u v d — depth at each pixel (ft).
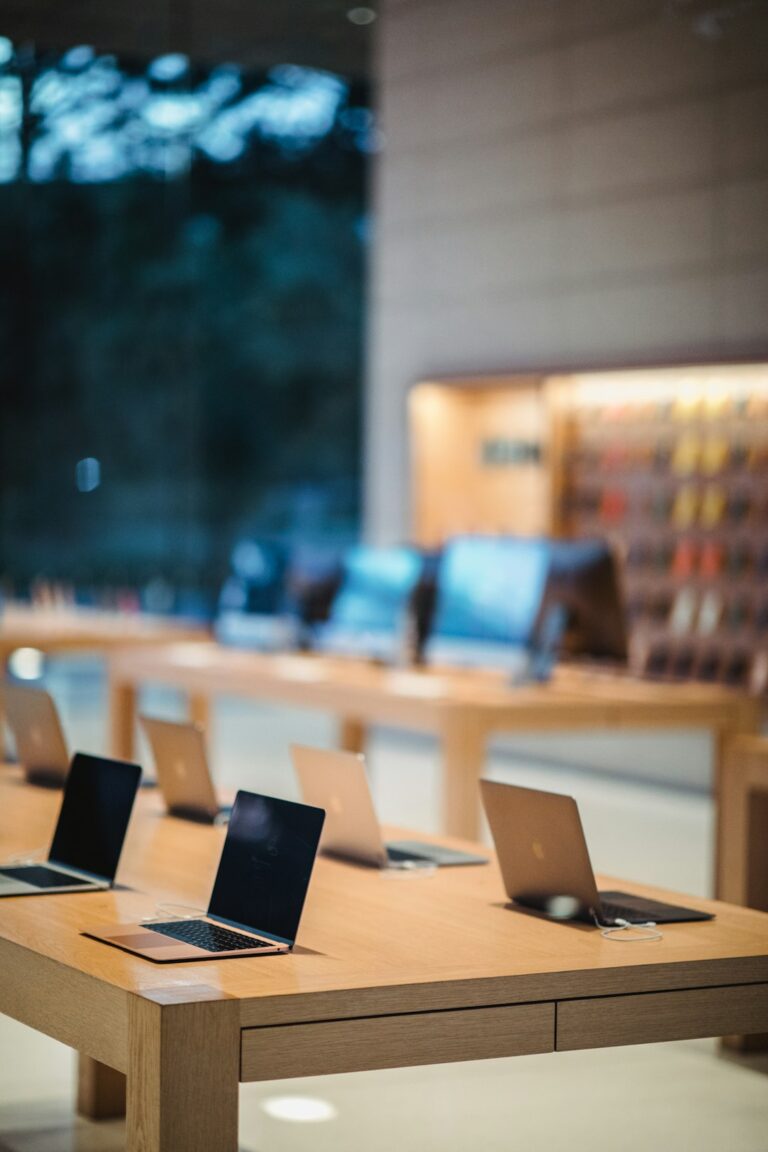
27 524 57.77
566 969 10.13
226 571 59.93
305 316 64.28
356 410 65.36
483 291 36.83
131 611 36.52
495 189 36.47
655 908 12.00
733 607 31.76
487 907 12.05
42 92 56.08
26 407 58.08
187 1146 9.17
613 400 34.37
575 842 11.43
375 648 27.91
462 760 21.49
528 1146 13.98
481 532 37.40
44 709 17.11
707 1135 14.34
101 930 11.04
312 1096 15.34
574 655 24.39
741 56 31.24
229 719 46.70
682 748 33.19
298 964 10.21
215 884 11.60
